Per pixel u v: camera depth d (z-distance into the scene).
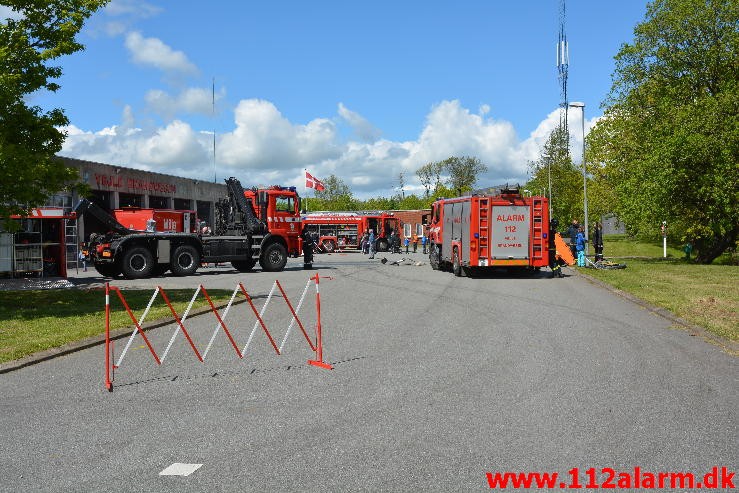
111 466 4.68
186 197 41.34
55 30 15.42
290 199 28.08
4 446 5.17
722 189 31.48
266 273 26.31
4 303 14.39
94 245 24.27
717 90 36.34
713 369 7.78
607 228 81.75
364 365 8.14
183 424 5.69
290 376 7.55
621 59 38.28
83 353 9.12
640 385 6.97
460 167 96.12
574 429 5.41
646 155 34.81
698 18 35.16
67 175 14.73
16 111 14.45
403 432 5.36
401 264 33.66
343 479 4.36
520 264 23.20
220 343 9.84
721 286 18.42
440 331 10.91
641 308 14.05
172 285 19.86
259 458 4.79
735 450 4.90
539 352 8.95
